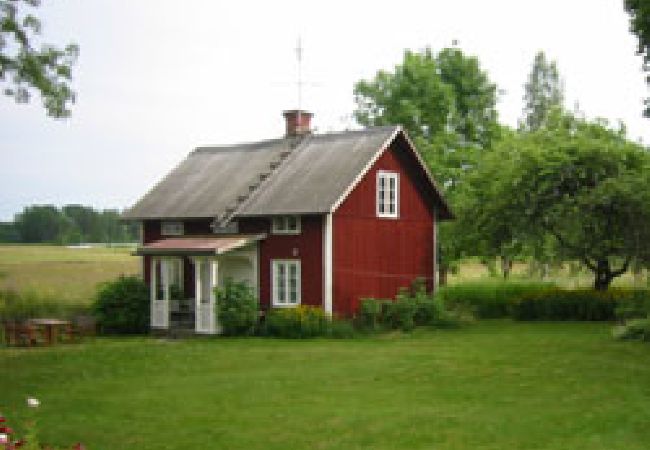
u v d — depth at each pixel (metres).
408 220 33.09
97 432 14.57
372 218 31.41
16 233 121.62
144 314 32.34
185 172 38.25
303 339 27.84
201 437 14.14
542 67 76.75
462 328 30.94
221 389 18.39
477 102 46.81
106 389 18.78
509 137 40.44
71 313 34.81
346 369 20.67
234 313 29.12
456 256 39.53
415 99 45.00
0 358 24.30
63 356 24.34
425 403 16.44
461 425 14.51
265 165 34.50
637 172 32.75
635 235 31.20
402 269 32.62
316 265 29.83
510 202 34.03
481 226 36.12
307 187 30.66
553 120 39.03
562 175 32.75
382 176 32.00
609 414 14.96
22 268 55.91
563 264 35.97
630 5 28.03
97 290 37.41
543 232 34.47
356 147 31.84
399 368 20.64
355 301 30.45
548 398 16.58
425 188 33.78
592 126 37.50
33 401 10.13
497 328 30.66
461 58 47.25
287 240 30.80
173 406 16.66
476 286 38.53
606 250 33.44
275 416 15.55
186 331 30.31
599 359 21.05
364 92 47.00
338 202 28.84
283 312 29.03
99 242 133.88
